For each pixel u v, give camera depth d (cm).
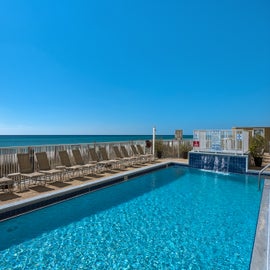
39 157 759
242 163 1067
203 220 534
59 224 507
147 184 891
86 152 1001
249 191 796
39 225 500
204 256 379
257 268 286
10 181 596
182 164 1259
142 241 430
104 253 387
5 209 492
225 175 1059
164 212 587
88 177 848
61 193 629
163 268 344
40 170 745
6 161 696
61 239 436
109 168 1038
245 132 1112
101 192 770
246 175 1049
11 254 380
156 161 1328
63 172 796
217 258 372
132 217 552
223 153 1140
